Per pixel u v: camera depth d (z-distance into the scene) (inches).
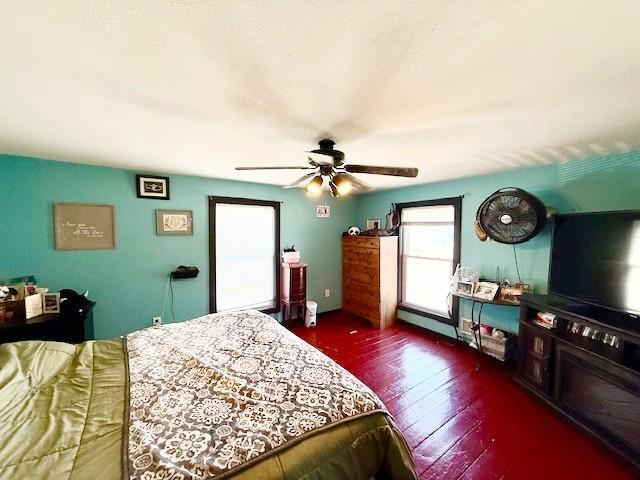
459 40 36.8
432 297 148.0
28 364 56.1
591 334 79.1
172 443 39.8
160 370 60.3
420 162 100.7
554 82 47.3
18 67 42.6
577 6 30.9
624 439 64.7
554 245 90.0
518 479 60.8
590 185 91.5
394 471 47.3
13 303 86.3
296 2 30.8
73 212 104.9
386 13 32.3
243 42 37.4
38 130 69.9
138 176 116.7
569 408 77.9
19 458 36.5
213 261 136.2
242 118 62.8
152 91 50.6
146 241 120.0
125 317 116.5
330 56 40.4
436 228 145.8
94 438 40.9
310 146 82.9
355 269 169.2
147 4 30.9
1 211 94.1
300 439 41.4
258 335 79.1
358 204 187.5
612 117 60.9
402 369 108.7
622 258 71.9
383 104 55.8
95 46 37.8
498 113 59.8
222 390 52.8
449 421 79.2
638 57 39.9
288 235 160.4
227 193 138.7
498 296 110.0
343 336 142.5
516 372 98.2
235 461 37.0
